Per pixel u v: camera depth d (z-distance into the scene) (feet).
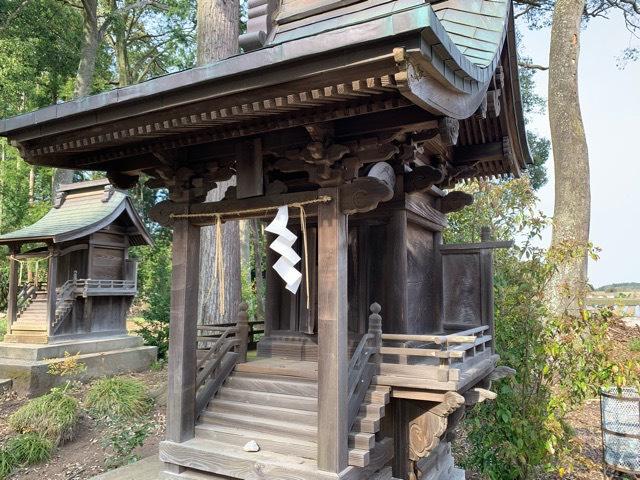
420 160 18.13
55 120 12.69
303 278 18.43
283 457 12.94
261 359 18.16
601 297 24.44
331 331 12.14
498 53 12.77
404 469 14.75
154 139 14.07
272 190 13.75
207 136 13.29
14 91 56.24
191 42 70.38
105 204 41.91
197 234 15.83
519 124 18.63
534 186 72.13
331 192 12.59
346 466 12.12
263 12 17.16
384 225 17.40
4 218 61.62
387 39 7.95
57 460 23.63
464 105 10.66
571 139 38.96
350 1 15.57
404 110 11.39
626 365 18.31
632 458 21.67
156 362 43.45
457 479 20.24
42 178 73.77
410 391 13.66
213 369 16.19
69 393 31.96
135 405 28.71
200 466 13.74
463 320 19.65
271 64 9.22
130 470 15.87
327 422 11.94
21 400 31.50
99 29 60.39
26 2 52.60
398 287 16.11
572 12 39.75
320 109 11.10
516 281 22.43
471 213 27.84
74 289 39.17
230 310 31.09
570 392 19.86
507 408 20.45
